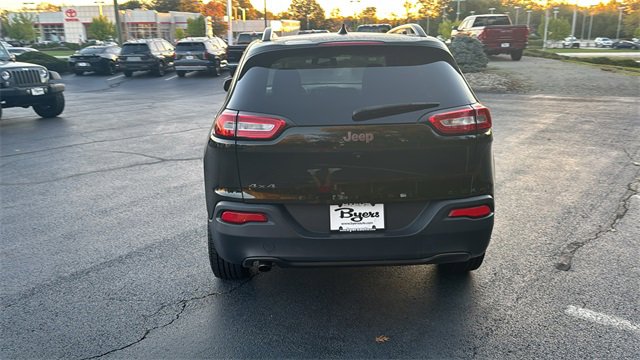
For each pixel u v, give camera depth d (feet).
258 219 10.02
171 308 11.72
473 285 12.55
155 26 246.27
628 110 39.40
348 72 10.46
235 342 10.32
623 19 388.16
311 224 10.06
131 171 24.57
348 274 13.30
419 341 10.25
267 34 12.30
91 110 48.08
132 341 10.41
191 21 218.59
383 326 10.83
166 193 20.92
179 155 28.02
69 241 15.88
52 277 13.38
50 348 10.18
